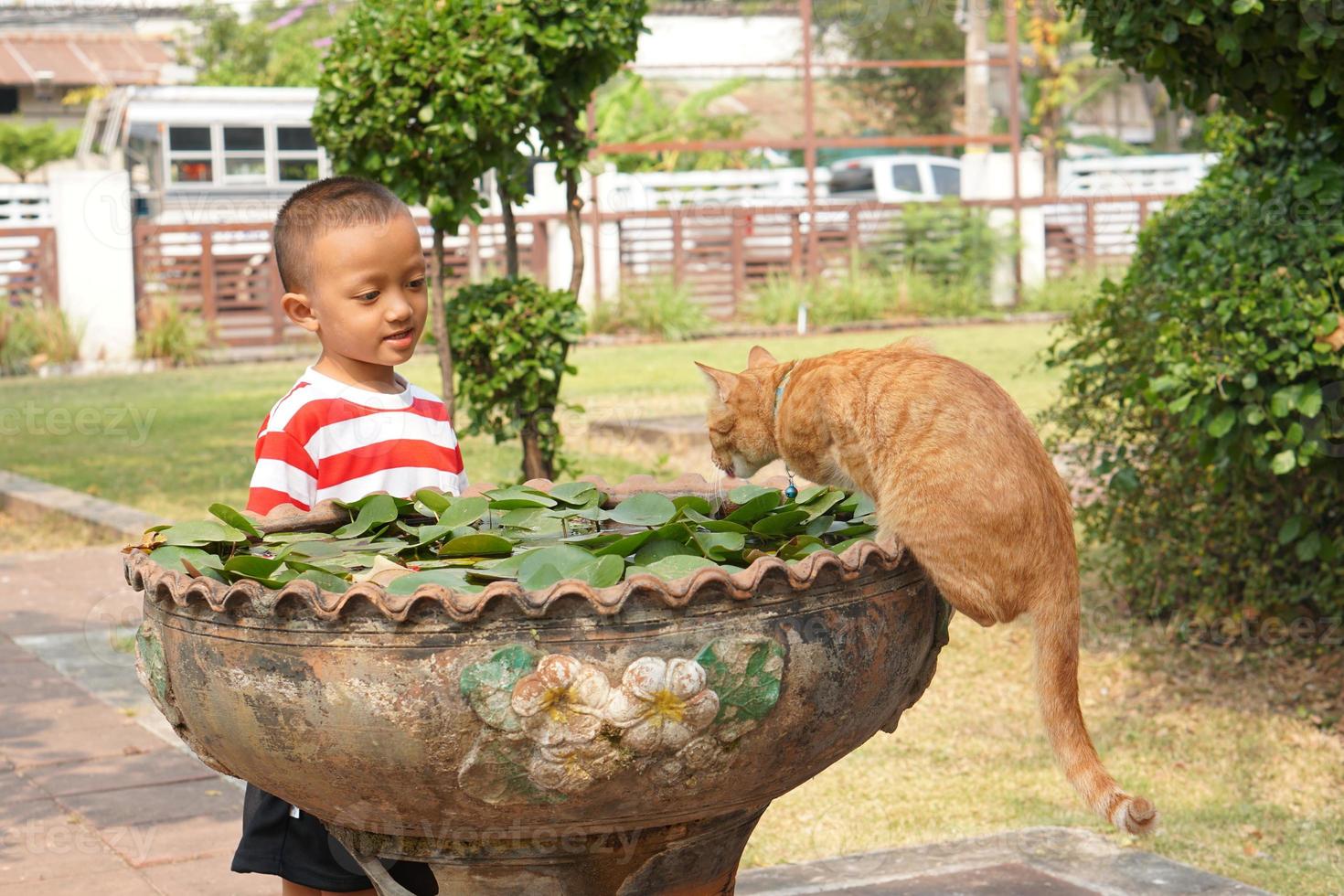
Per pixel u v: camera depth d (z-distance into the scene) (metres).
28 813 4.20
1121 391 5.68
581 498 2.70
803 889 3.62
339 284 2.77
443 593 1.81
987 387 2.56
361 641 1.84
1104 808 2.28
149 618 2.13
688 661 1.85
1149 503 5.77
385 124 5.34
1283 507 5.33
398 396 2.95
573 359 16.50
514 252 6.01
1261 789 4.30
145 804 4.28
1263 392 4.41
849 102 29.55
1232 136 5.29
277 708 1.91
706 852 2.17
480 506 2.51
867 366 2.71
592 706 1.82
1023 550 2.37
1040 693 2.41
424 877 2.54
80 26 32.78
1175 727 4.85
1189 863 3.75
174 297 19.06
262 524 2.53
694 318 19.42
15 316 18.30
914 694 2.35
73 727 5.04
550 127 5.92
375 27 5.37
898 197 24.14
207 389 15.77
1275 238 4.54
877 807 4.27
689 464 9.30
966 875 3.68
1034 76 27.81
